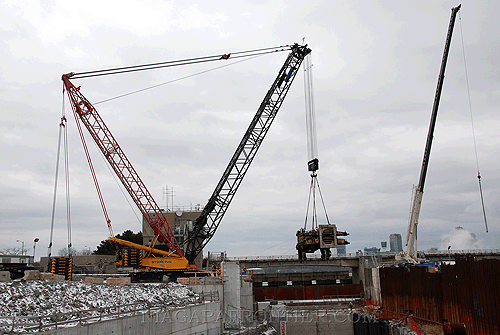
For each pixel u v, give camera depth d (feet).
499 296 116.37
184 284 180.04
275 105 291.79
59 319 89.97
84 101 264.72
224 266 188.03
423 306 174.29
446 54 285.84
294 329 227.61
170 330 117.70
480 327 126.41
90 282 156.25
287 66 288.71
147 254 274.57
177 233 361.71
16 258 221.25
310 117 281.13
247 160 291.38
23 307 92.17
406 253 293.23
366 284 308.40
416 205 293.02
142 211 276.41
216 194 292.40
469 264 134.82
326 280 351.87
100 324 88.53
